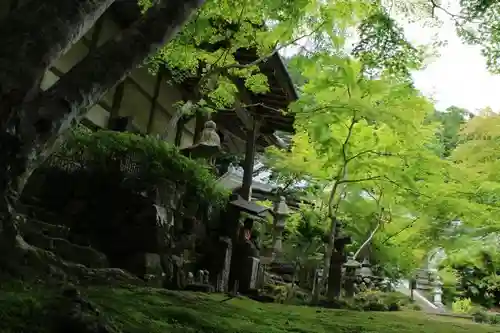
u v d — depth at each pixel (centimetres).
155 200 860
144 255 790
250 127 1652
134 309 408
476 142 1402
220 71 1186
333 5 1062
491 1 768
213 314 501
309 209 1697
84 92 462
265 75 1407
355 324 694
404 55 880
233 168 1933
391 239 1722
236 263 1132
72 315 297
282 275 1647
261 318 568
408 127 1162
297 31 1160
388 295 1608
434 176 1278
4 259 459
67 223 814
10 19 441
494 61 858
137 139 934
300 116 1152
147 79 1354
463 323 990
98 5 466
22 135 433
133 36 488
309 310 842
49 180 862
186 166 984
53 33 438
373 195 1577
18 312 301
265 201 1747
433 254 2034
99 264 681
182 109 1170
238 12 1106
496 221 1410
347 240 1436
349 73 1102
